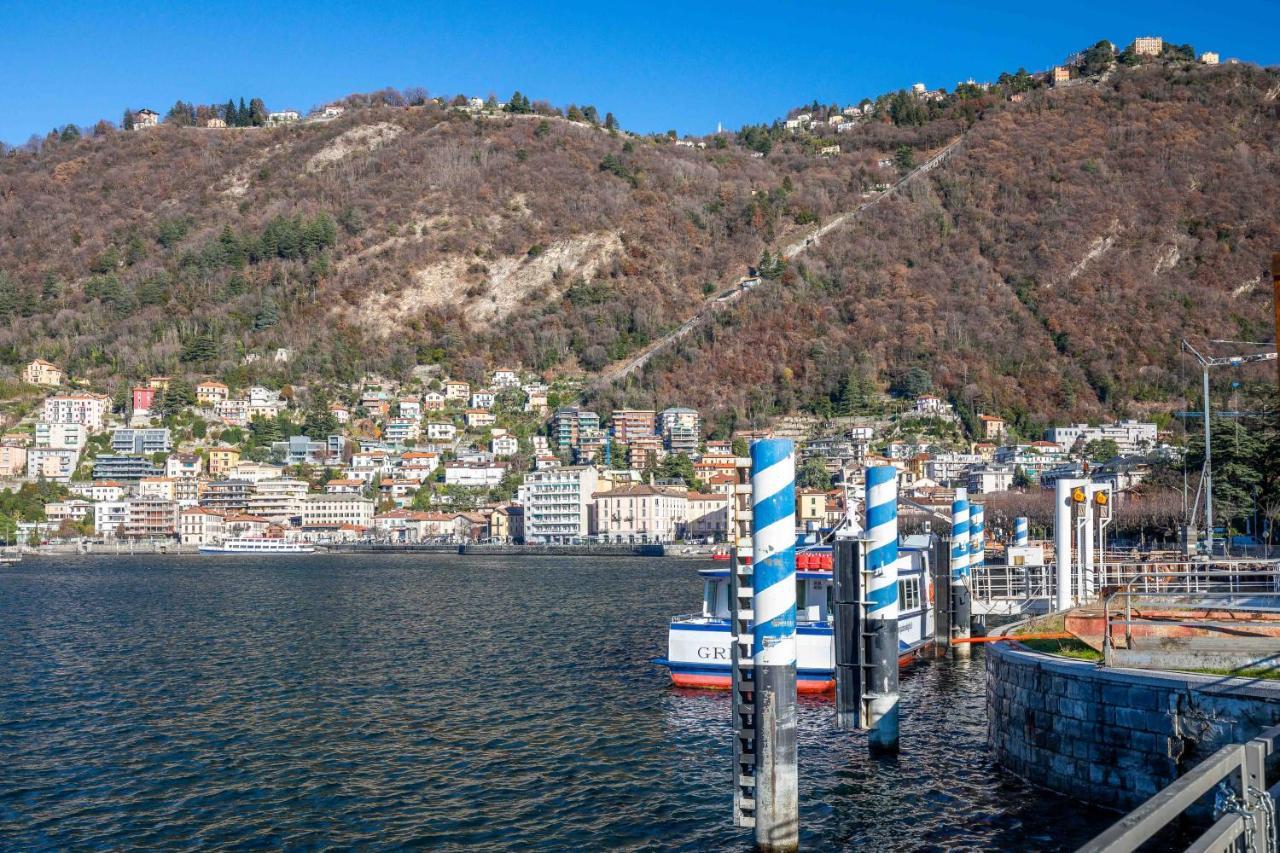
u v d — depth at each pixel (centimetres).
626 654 6294
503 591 12312
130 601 11350
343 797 3294
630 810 3100
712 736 3972
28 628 8475
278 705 4797
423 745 3950
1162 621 3061
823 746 3644
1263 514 10850
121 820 3109
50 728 4375
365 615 9225
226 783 3481
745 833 2873
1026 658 2831
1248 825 1038
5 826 3067
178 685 5403
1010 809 2669
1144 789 2409
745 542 2550
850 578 3238
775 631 2428
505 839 2877
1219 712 2259
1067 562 4747
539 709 4581
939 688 4669
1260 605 3684
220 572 18462
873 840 2683
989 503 17975
